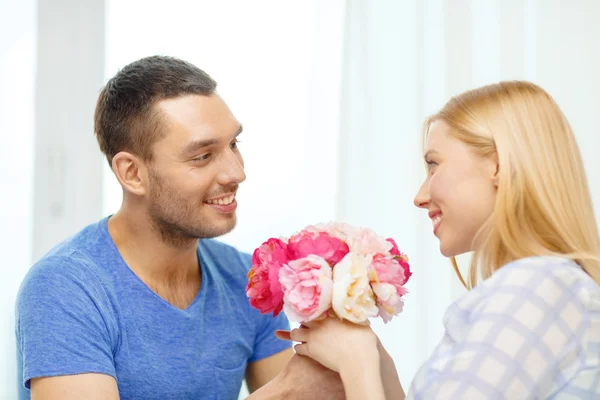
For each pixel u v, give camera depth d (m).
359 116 1.93
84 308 1.21
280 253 1.06
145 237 1.31
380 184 1.92
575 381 0.91
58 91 2.06
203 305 1.36
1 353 1.95
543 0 1.84
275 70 2.00
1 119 2.02
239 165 1.29
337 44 1.97
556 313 0.91
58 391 1.15
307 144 1.97
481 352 0.89
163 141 1.25
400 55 1.92
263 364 1.46
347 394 1.02
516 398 0.88
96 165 2.07
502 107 1.04
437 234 1.10
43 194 2.04
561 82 1.84
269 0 2.01
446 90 1.89
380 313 1.07
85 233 1.35
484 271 1.04
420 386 0.95
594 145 1.82
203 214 1.28
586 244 1.01
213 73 2.02
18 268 2.00
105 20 2.05
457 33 1.89
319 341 1.06
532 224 1.01
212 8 2.02
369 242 1.07
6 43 2.03
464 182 1.04
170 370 1.28
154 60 1.33
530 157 1.00
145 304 1.28
